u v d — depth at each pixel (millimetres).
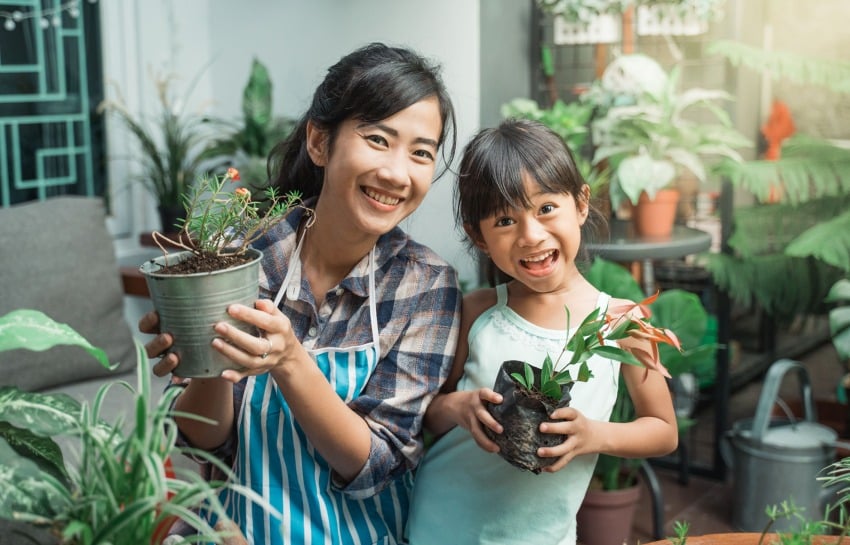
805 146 2902
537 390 1035
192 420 1156
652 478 2484
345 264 1266
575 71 3197
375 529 1256
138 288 2688
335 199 1174
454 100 2852
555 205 1153
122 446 751
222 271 896
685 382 2945
